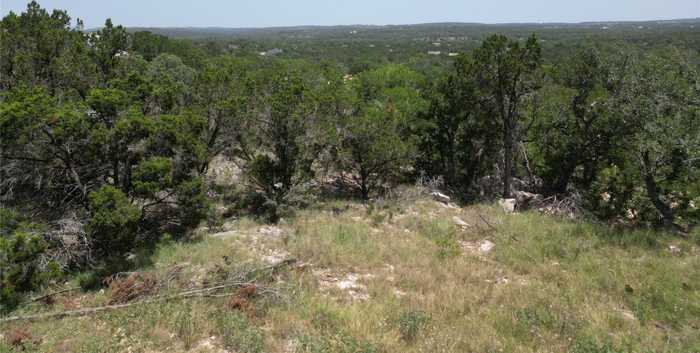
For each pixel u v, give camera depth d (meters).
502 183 20.94
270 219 13.83
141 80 12.66
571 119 19.34
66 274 9.52
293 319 7.69
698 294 9.48
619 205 16.83
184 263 10.01
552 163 20.09
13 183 11.01
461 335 7.44
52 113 9.98
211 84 15.40
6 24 15.16
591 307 8.84
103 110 10.82
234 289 8.77
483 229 14.12
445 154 20.75
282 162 15.23
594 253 12.16
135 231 10.63
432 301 8.79
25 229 9.29
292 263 10.27
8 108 9.38
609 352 6.87
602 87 18.41
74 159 10.89
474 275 10.27
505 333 7.71
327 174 19.58
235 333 7.09
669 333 7.90
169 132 11.29
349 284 9.63
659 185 16.16
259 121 15.15
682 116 15.05
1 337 7.03
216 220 12.59
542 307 8.70
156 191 10.54
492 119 19.27
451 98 19.12
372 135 17.02
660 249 12.51
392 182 19.23
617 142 17.81
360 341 6.88
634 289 9.73
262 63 52.53
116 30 16.22
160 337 6.96
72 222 10.08
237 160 18.61
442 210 16.25
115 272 9.60
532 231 13.80
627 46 18.56
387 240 12.33
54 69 13.88
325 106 15.94
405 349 6.96
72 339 6.94
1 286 8.12
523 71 17.41
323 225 12.99
